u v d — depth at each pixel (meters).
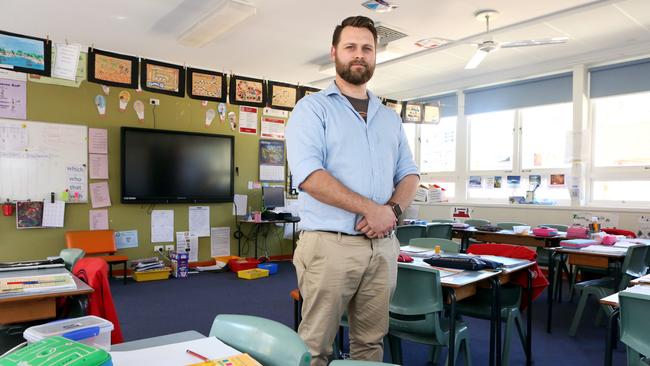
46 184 5.33
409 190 1.57
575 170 5.95
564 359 3.07
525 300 2.93
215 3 4.25
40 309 1.96
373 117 1.53
